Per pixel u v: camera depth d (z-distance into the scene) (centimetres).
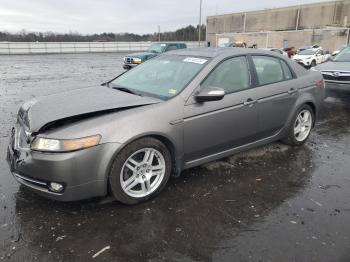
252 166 432
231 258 258
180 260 256
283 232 292
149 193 339
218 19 6444
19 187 366
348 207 334
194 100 360
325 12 4788
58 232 288
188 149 363
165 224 303
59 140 289
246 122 412
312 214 321
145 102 344
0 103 852
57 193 298
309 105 511
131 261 255
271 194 360
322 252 265
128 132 310
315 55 2467
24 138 319
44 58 3173
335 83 817
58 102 354
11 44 3944
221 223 305
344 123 666
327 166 436
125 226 298
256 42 5684
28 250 265
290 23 5228
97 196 331
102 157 300
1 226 295
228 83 399
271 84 445
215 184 381
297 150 494
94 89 407
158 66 433
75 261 254
